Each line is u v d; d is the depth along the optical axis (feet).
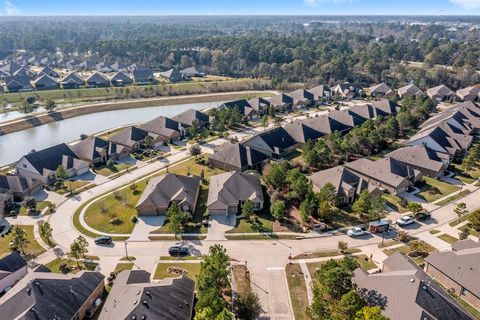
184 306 164.35
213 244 225.97
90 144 352.08
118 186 302.04
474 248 193.36
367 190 261.85
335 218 252.21
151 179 292.81
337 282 164.25
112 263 208.54
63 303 162.20
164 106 607.78
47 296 160.25
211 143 402.52
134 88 647.15
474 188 295.28
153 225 245.65
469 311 172.04
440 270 188.85
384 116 457.68
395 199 277.03
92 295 175.83
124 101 601.62
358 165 315.99
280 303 179.42
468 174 319.88
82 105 567.18
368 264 205.05
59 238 231.91
